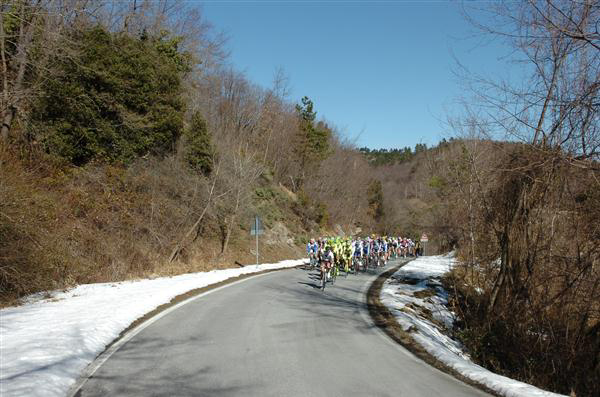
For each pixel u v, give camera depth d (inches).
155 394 203.3
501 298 436.1
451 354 300.8
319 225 1769.2
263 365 254.2
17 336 286.4
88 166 755.4
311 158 1861.5
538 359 366.0
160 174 883.4
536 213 404.5
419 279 779.4
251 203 1186.0
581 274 336.2
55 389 201.6
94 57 763.4
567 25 274.8
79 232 629.9
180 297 503.8
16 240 457.7
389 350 300.8
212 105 1550.2
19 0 647.8
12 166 547.8
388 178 3799.2
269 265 976.9
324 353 285.6
